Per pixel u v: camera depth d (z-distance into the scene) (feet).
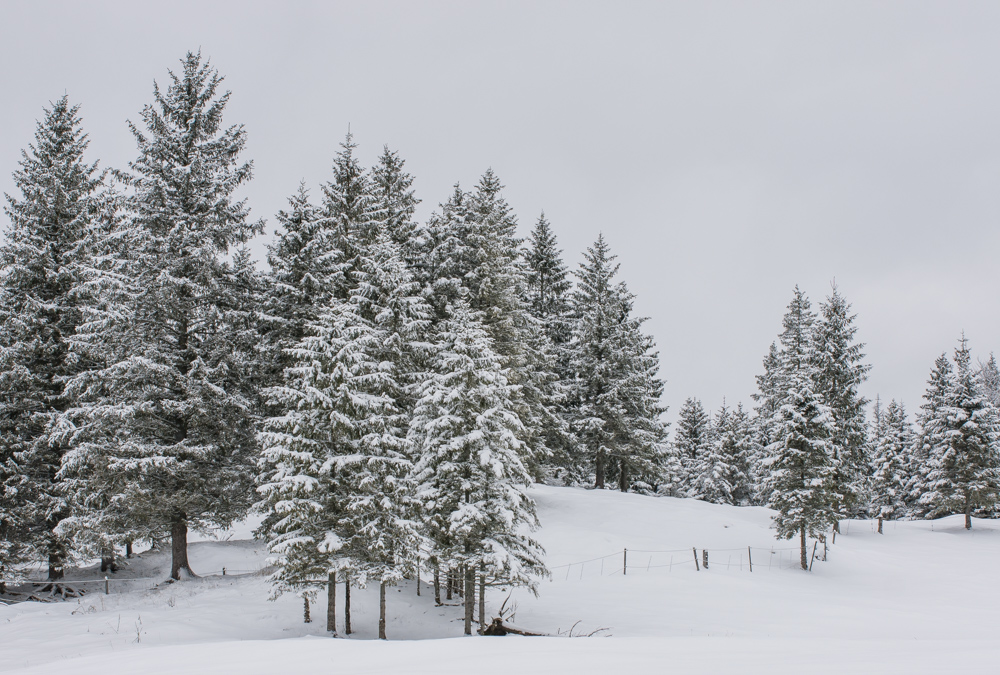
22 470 73.82
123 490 66.39
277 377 81.35
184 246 73.72
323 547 53.98
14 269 76.54
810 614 64.64
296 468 57.00
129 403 71.20
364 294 81.00
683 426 229.45
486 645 36.40
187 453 70.64
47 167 82.99
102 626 52.65
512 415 61.87
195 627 53.31
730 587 77.20
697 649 33.09
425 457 60.75
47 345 77.46
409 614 65.41
